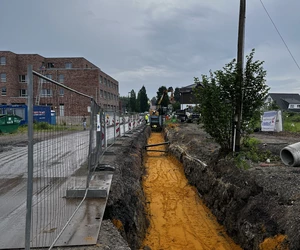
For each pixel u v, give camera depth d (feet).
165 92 112.68
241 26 32.48
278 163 28.96
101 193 19.47
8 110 83.76
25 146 48.39
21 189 22.93
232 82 31.94
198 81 34.32
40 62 165.27
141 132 83.92
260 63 32.01
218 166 31.17
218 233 24.17
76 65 169.68
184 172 43.96
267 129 64.90
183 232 24.68
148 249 20.40
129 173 30.91
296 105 213.05
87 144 22.08
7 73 156.87
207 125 33.94
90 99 21.27
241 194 23.12
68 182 18.43
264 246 16.47
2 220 16.12
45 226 14.78
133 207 22.98
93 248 13.10
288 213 16.97
